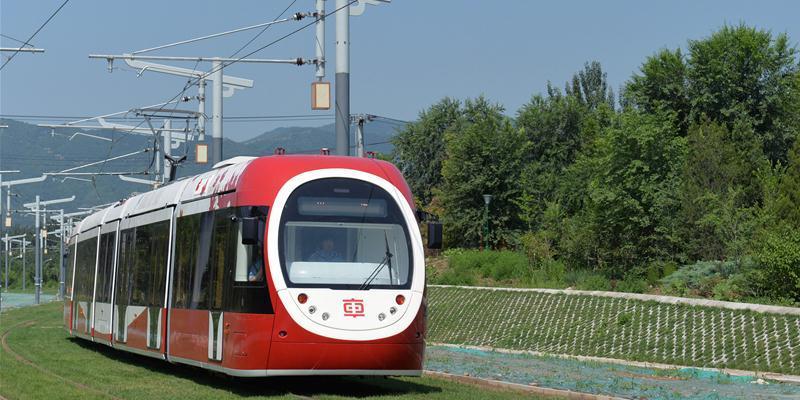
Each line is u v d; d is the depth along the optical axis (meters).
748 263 60.62
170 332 33.88
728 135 86.81
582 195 104.94
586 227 81.56
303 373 26.33
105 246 46.41
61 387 29.53
